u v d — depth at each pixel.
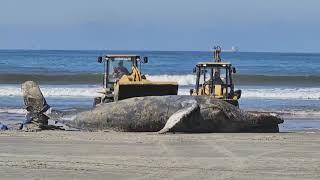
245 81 141.00
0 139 44.59
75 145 41.75
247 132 53.25
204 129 52.31
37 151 38.91
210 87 66.44
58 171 31.97
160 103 53.94
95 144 42.31
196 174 31.81
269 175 31.73
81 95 100.06
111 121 54.22
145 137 46.69
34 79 135.00
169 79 139.62
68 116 56.47
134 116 53.62
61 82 130.75
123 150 39.75
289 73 177.88
